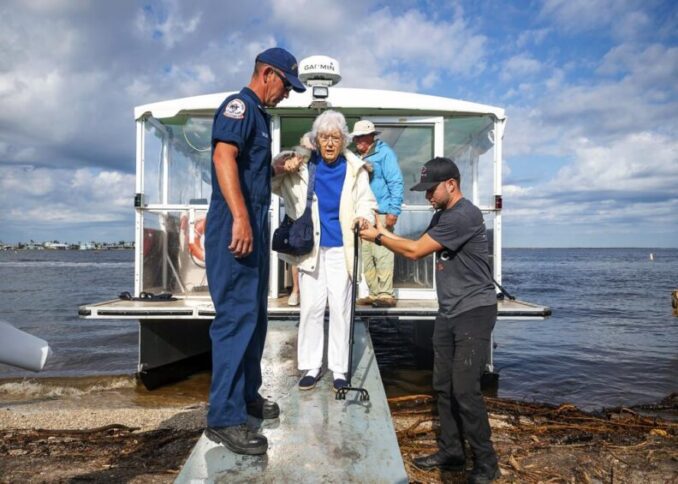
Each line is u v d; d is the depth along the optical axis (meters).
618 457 3.89
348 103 5.85
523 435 4.41
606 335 11.59
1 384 6.45
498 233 5.93
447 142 7.12
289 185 3.08
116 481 3.47
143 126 5.95
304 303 3.16
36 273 36.25
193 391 6.09
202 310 5.32
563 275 37.09
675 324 13.54
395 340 8.80
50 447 4.17
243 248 2.10
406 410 5.15
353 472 2.06
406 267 6.16
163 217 6.35
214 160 2.15
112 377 6.85
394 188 4.94
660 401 6.24
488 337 3.21
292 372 3.53
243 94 2.25
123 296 5.84
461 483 3.40
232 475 2.01
